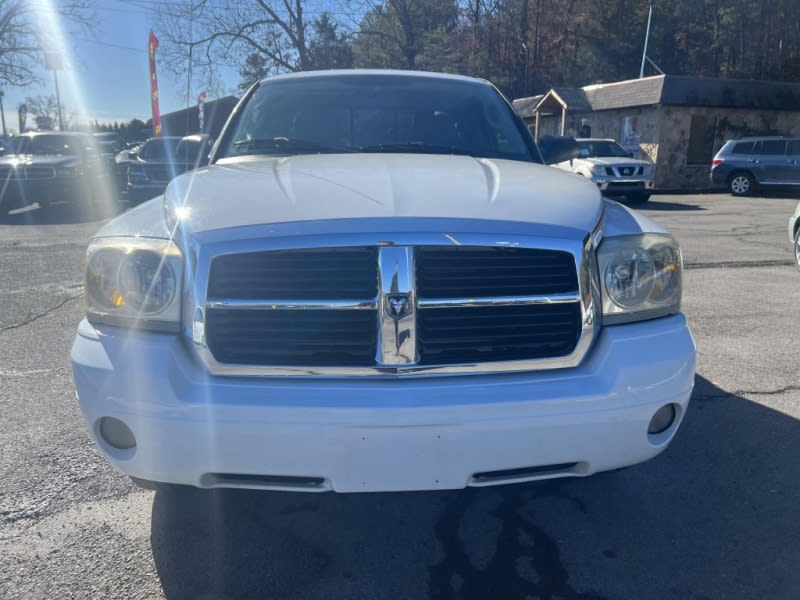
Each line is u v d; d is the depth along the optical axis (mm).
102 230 2424
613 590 2340
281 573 2418
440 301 2148
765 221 12812
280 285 2137
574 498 2922
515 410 2105
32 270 7762
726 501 2895
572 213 2346
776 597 2299
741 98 21891
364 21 36531
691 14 39875
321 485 2168
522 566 2473
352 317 2139
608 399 2174
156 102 20047
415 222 2143
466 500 2908
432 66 37688
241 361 2135
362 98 3789
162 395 2096
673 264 2432
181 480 2164
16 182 13352
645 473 3125
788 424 3617
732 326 5414
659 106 21422
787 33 39156
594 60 40438
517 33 40188
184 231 2213
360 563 2482
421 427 2068
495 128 3730
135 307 2221
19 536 2605
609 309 2311
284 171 2734
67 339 5043
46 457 3213
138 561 2469
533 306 2207
